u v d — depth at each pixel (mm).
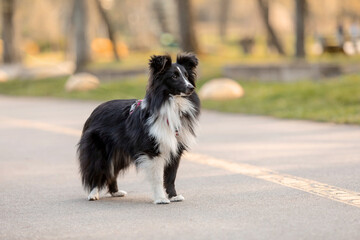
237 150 13656
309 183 9867
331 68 27422
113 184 9508
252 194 9195
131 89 29672
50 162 13180
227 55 38781
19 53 51719
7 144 16141
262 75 28156
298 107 20688
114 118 9023
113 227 7438
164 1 60094
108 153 9047
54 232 7340
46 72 40594
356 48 39875
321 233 6840
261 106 21766
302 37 33062
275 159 12336
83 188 9508
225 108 22188
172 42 56812
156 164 8711
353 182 9820
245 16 98125
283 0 73688
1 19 53844
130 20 70062
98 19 68250
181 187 10000
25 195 9820
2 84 38281
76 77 32688
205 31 101125
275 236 6773
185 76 8516
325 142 14305
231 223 7434
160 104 8469
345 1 73062
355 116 18000
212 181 10406
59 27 73188
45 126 19703
